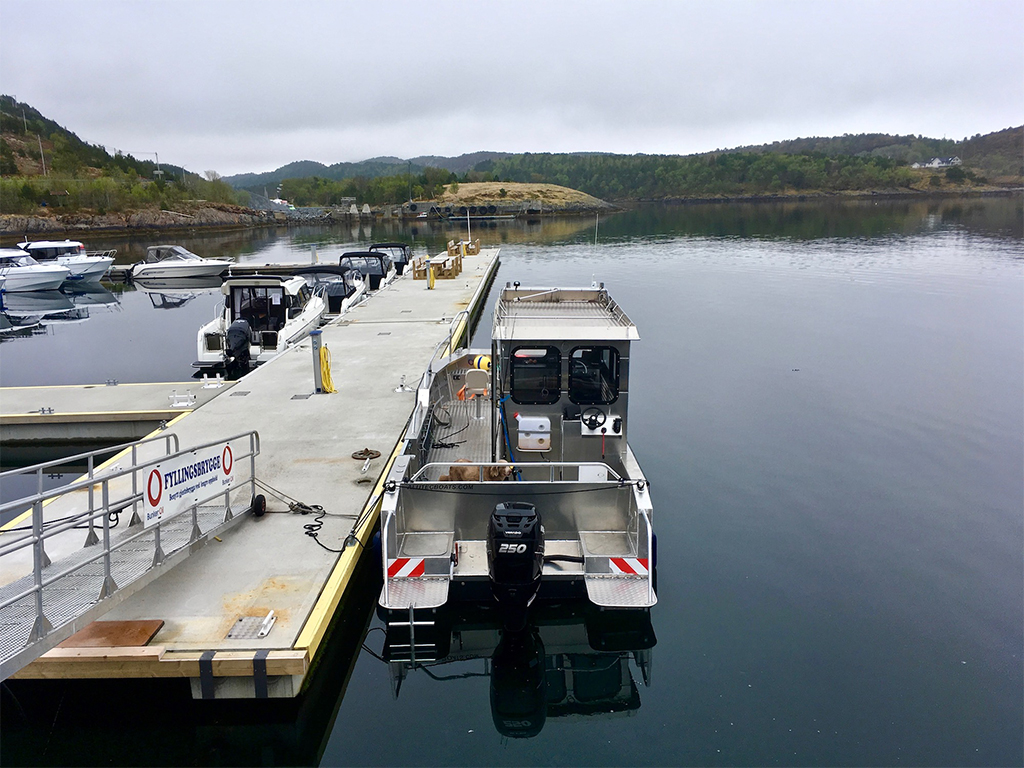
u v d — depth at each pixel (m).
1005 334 19.02
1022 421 12.53
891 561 8.09
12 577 6.62
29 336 24.34
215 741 5.80
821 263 34.91
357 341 17.53
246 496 8.53
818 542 8.51
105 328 25.91
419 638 7.14
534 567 6.29
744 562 8.08
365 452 9.88
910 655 6.46
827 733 5.52
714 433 12.09
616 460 8.16
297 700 5.83
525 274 34.44
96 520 7.61
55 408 12.93
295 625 6.10
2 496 10.63
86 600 5.55
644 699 6.00
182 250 43.19
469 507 7.37
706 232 58.69
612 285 29.17
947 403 13.53
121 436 12.70
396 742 5.67
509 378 7.93
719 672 6.27
